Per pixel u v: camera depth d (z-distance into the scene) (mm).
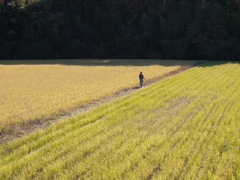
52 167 7195
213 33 52469
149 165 7090
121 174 6773
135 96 16719
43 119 12617
